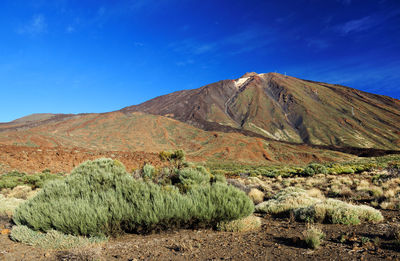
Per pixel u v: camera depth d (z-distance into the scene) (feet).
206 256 14.89
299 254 14.67
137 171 37.58
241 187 47.85
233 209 21.58
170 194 22.79
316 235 17.07
